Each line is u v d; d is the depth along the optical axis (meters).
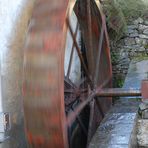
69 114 4.48
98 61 5.16
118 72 7.02
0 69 3.96
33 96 3.63
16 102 4.29
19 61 4.36
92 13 5.07
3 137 3.93
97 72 5.18
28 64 3.69
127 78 5.88
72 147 5.12
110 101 5.67
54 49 3.60
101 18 5.14
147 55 6.97
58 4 3.83
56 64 3.57
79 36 5.93
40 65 3.62
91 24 5.16
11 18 4.20
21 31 4.40
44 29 3.72
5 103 4.05
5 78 4.06
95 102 5.18
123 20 6.71
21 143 4.40
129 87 5.34
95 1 4.91
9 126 4.01
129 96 4.93
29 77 3.67
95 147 3.74
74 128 5.16
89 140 4.88
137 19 6.95
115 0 6.64
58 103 3.54
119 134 3.98
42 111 3.59
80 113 5.16
